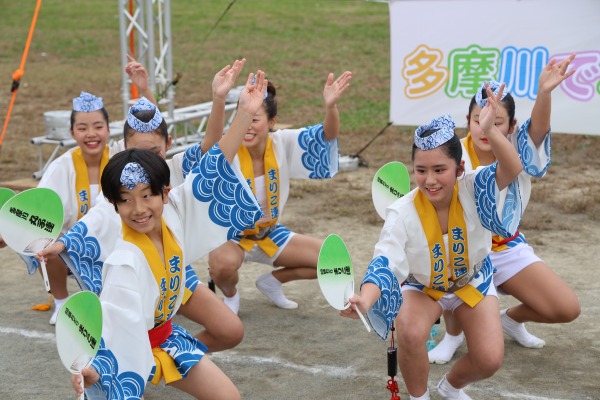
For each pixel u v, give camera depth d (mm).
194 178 4289
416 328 4594
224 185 4301
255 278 7402
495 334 4594
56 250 4320
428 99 9992
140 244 3986
